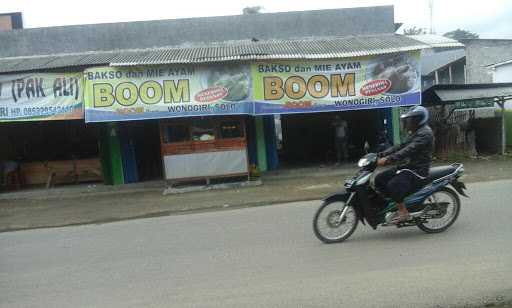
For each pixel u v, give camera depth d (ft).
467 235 20.44
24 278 19.24
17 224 32.32
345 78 40.73
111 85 39.58
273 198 34.27
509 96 49.44
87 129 50.26
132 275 18.48
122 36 47.67
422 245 19.51
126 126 47.14
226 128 41.42
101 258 21.42
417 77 40.96
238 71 39.91
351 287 15.53
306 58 39.34
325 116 56.24
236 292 15.81
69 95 40.22
